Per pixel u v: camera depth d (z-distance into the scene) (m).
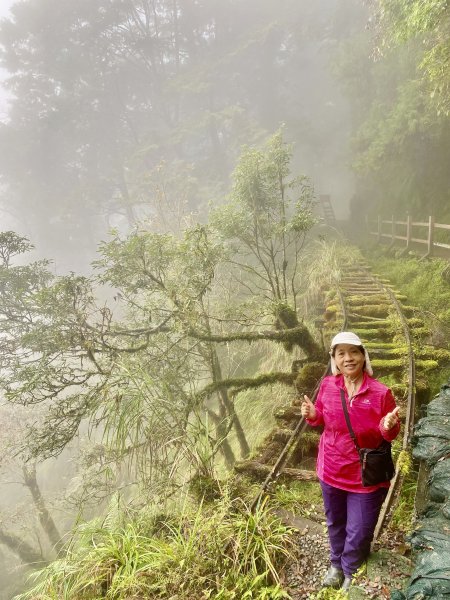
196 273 6.84
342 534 3.00
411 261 12.07
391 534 3.34
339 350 2.72
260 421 8.60
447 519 2.78
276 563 3.36
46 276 6.04
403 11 8.68
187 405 6.19
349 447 2.75
